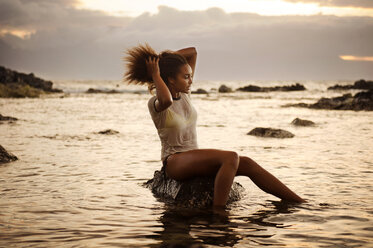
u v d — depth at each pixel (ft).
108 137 34.99
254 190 15.46
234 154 13.04
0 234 10.14
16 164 21.43
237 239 9.71
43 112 70.59
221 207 12.80
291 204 13.23
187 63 14.11
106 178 17.88
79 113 68.28
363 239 9.68
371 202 13.42
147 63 13.16
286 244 9.34
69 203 13.47
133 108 82.69
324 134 37.78
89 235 10.07
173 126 13.84
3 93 143.23
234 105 94.63
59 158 23.58
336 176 18.06
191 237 9.88
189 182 13.97
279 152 26.18
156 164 21.68
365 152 25.96
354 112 72.43
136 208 12.85
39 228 10.67
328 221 11.24
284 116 62.49
